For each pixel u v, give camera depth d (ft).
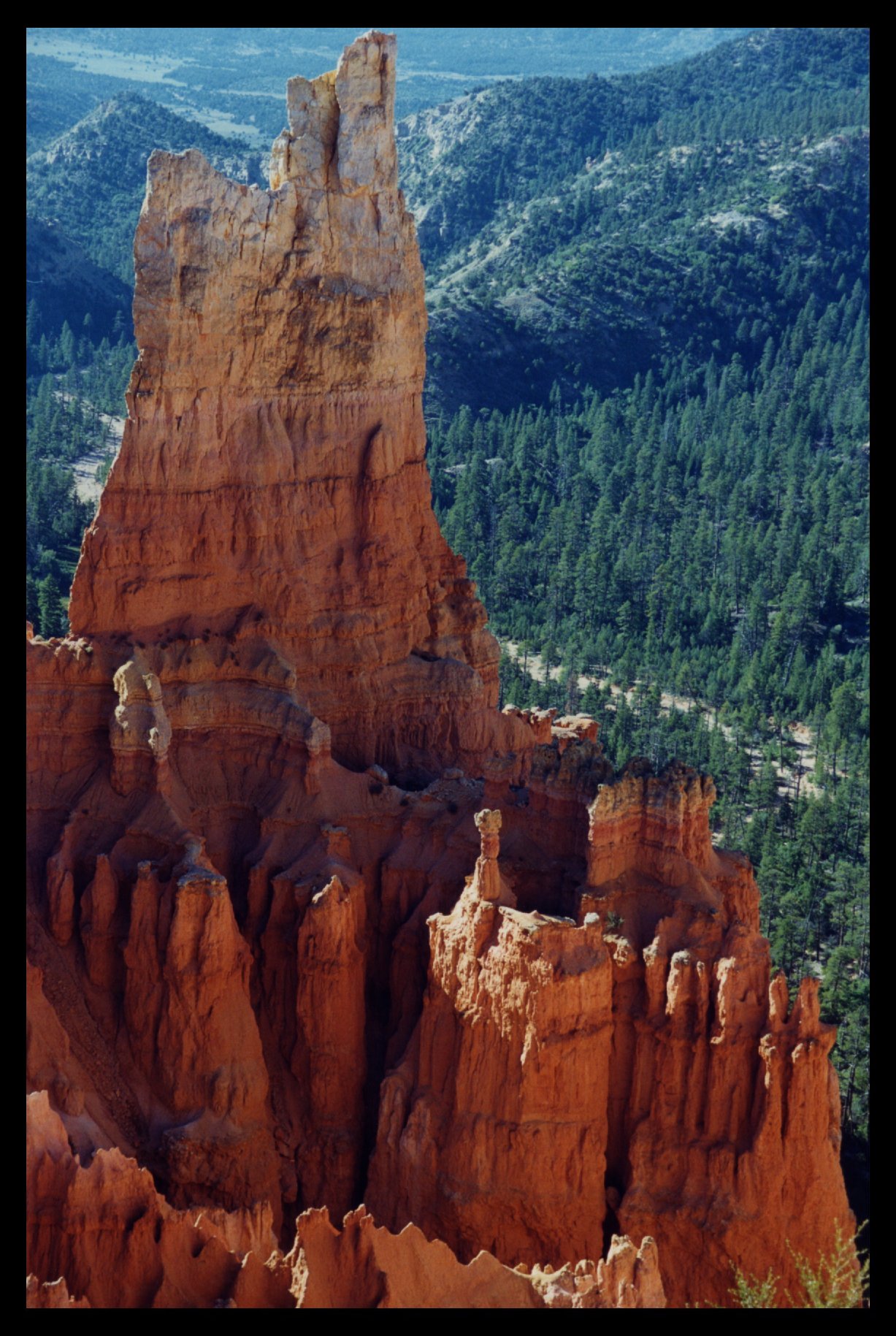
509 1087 167.02
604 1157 170.19
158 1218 144.77
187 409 193.98
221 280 192.85
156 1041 174.29
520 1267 160.66
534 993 164.86
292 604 201.77
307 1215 146.30
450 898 185.26
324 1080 182.80
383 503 210.59
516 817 187.32
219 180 191.21
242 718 195.00
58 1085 165.37
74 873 180.65
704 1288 167.43
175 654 192.85
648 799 177.27
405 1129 173.06
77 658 186.39
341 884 182.50
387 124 204.44
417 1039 176.24
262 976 186.91
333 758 204.85
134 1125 173.17
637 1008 172.24
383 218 207.31
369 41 199.82
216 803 192.24
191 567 196.44
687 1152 169.17
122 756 182.80
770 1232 166.61
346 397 207.82
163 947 174.40
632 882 177.27
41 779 185.06
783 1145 167.43
